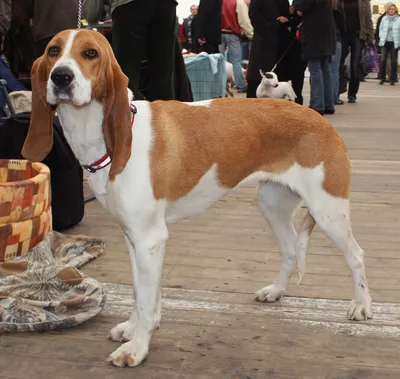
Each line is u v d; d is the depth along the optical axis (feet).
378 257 12.98
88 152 8.63
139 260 8.70
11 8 16.65
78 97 7.91
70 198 14.56
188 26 51.37
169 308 10.69
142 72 20.13
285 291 11.20
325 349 9.27
